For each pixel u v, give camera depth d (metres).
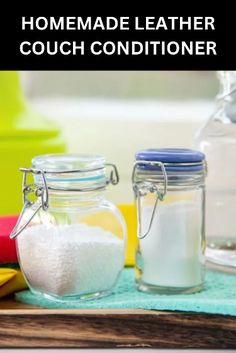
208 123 0.94
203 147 0.93
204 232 0.85
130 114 1.21
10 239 0.84
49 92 1.25
